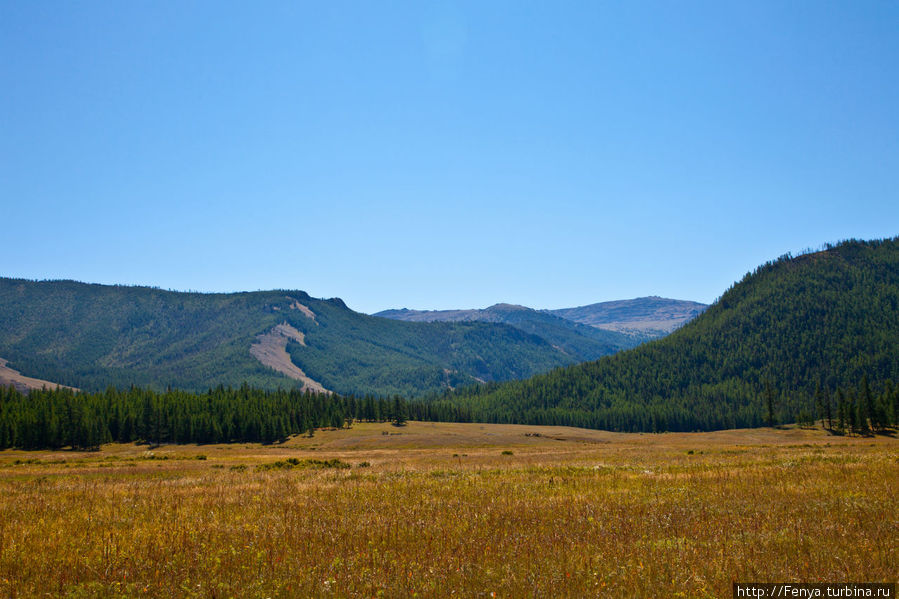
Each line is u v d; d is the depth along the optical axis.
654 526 14.37
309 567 11.19
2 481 31.91
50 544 13.34
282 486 25.77
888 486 19.53
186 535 13.97
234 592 9.91
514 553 11.96
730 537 12.93
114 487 26.53
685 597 9.35
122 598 9.63
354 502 19.72
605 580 10.10
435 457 56.22
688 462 37.59
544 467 34.66
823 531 13.09
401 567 11.09
